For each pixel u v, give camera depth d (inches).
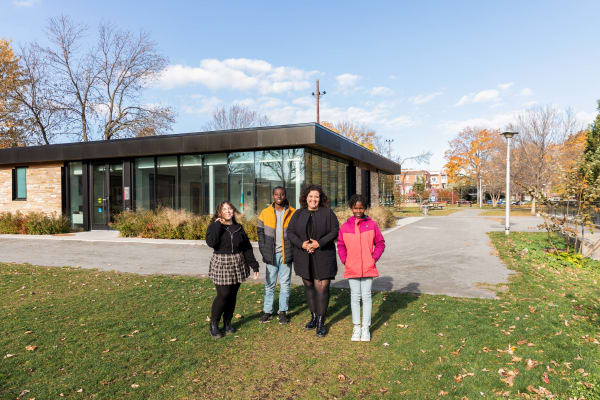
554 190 383.2
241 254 175.5
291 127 524.1
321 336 173.6
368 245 167.0
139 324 188.1
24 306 219.5
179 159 619.5
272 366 144.4
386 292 247.6
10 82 962.1
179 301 230.7
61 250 439.5
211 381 132.7
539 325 179.8
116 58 1064.2
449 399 118.0
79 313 206.2
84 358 148.4
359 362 147.1
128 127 1075.9
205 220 543.8
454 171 2071.9
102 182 662.5
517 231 609.6
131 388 126.2
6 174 721.6
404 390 125.2
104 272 319.0
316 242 170.2
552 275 292.8
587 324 183.2
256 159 581.9
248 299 237.5
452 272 309.1
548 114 1198.9
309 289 183.6
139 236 550.9
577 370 135.8
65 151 647.1
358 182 796.6
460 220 869.2
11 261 376.2
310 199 174.7
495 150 1798.7
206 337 173.0
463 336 168.6
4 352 153.1
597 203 397.7
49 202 687.1
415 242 486.6
